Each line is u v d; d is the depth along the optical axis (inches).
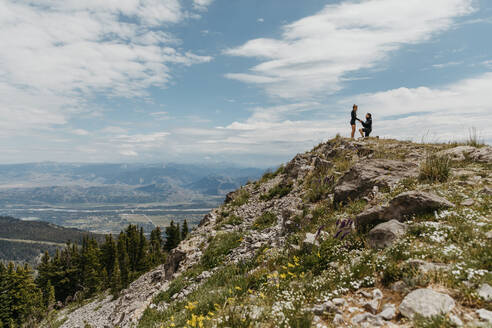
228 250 527.5
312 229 367.9
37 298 2319.1
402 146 622.8
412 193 272.4
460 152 442.9
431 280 171.2
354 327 157.0
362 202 372.8
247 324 187.5
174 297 441.1
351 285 202.7
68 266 3004.4
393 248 217.9
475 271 159.9
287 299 213.9
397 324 149.2
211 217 844.0
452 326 130.7
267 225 594.9
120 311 697.0
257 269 327.6
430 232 224.2
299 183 740.0
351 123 860.0
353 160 633.6
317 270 252.5
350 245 271.6
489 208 247.4
